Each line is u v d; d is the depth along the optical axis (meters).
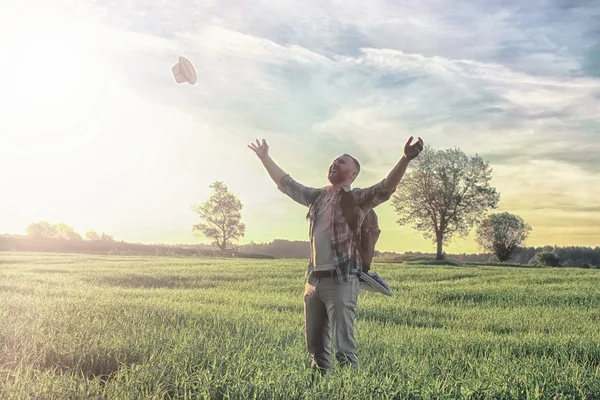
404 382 5.71
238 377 5.29
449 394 5.29
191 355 6.31
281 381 5.25
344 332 5.93
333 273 5.87
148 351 6.59
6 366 5.86
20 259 41.62
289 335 8.97
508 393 5.54
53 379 5.16
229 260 49.59
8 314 9.70
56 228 110.88
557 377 6.34
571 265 79.62
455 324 13.48
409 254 76.75
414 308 16.42
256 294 18.48
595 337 10.86
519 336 11.30
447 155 77.50
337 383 5.22
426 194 77.88
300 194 6.43
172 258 53.50
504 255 87.62
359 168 6.16
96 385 4.98
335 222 5.91
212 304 14.09
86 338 7.06
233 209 107.81
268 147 6.68
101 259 45.41
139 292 17.31
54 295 14.90
